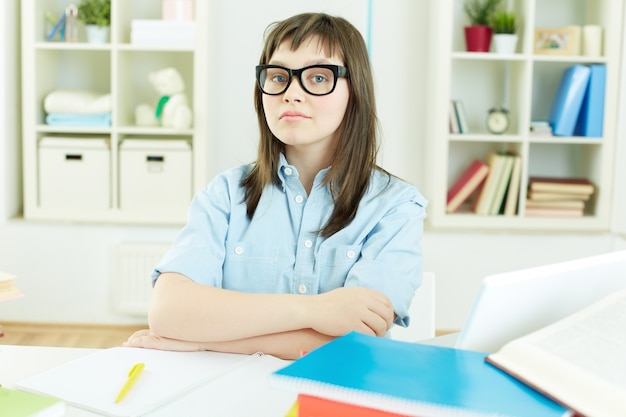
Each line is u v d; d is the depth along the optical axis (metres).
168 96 3.63
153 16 3.77
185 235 1.51
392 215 1.49
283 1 3.73
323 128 1.38
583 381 0.70
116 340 3.46
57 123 3.57
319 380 0.71
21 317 3.60
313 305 1.25
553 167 3.89
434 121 3.57
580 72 3.51
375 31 3.74
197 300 1.26
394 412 0.68
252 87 3.79
